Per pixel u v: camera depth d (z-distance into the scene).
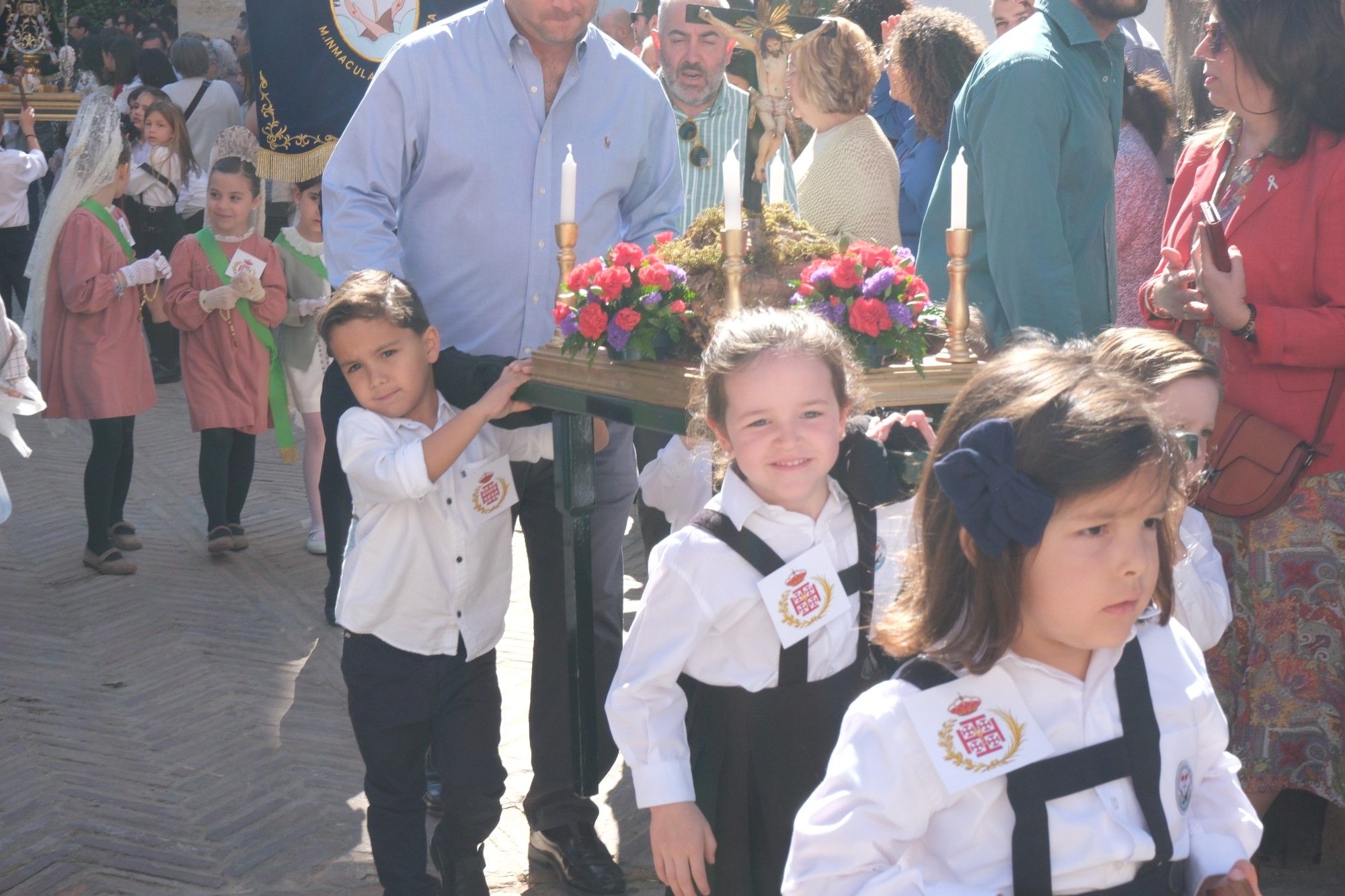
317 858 3.55
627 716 2.22
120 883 3.42
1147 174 4.18
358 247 3.36
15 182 9.09
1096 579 1.55
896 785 1.66
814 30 2.73
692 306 2.60
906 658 2.04
